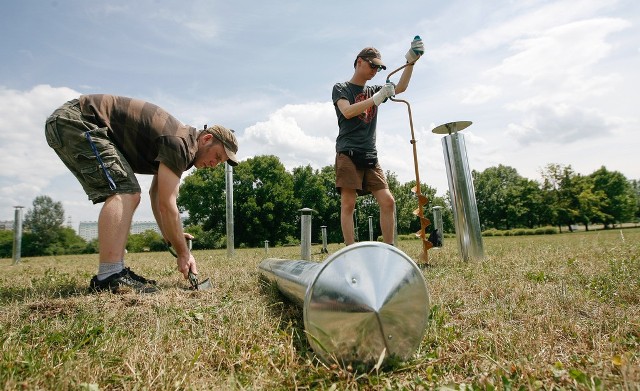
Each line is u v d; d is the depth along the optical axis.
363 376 1.41
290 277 2.25
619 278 3.12
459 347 1.73
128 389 1.28
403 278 1.53
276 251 11.98
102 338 1.80
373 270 1.52
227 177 9.42
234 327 1.93
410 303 1.52
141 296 2.67
